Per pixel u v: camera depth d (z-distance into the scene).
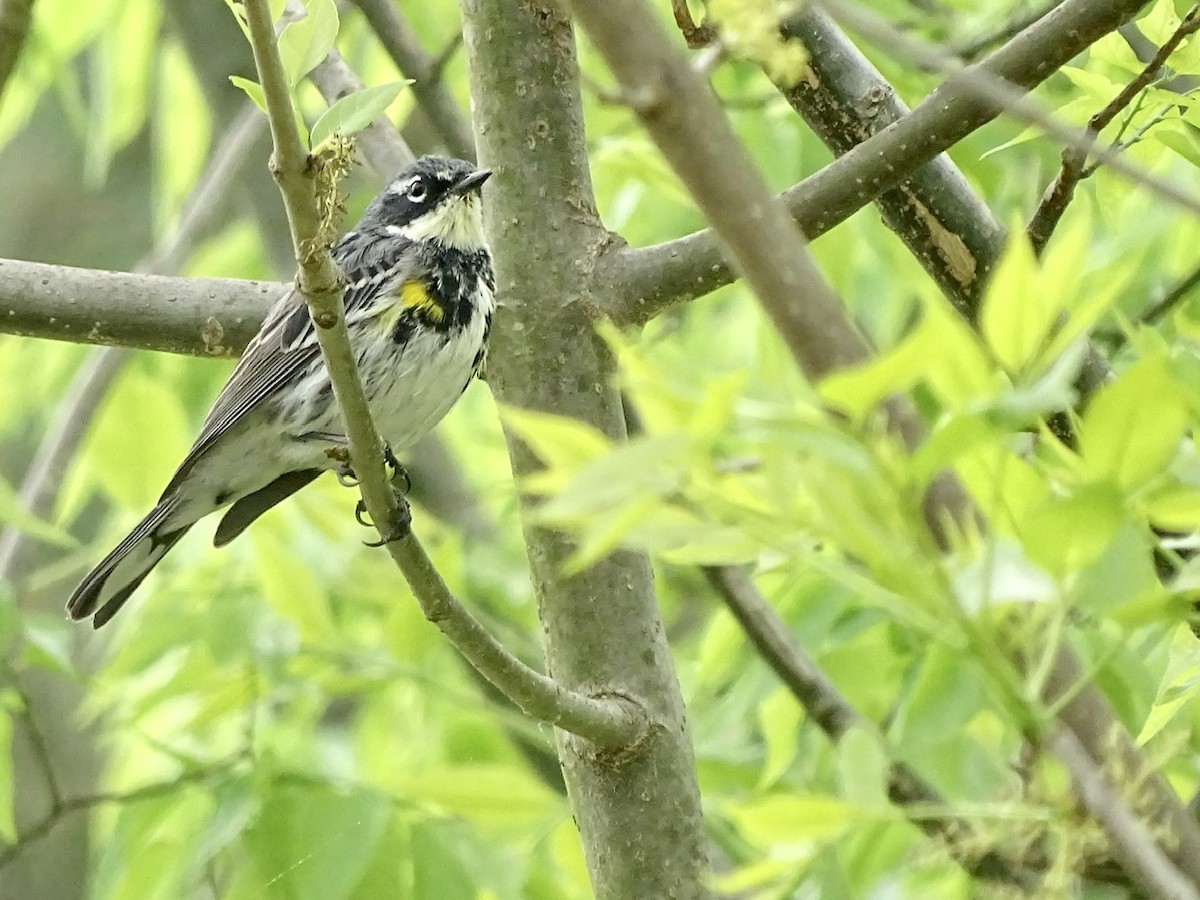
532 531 7.62
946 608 3.89
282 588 9.38
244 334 8.50
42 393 13.94
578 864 8.72
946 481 4.27
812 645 9.05
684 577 12.89
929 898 7.85
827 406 3.76
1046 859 4.98
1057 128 3.85
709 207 3.27
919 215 8.23
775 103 10.74
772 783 8.92
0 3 8.67
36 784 16.25
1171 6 7.13
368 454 6.28
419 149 14.57
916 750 7.59
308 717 10.95
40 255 19.94
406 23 10.66
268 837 8.34
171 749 8.97
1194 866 4.27
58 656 9.05
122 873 8.80
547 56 7.88
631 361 3.84
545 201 7.84
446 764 10.09
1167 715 5.39
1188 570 4.43
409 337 9.45
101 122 13.38
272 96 5.18
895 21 10.02
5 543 13.19
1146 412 4.01
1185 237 9.70
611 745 7.25
